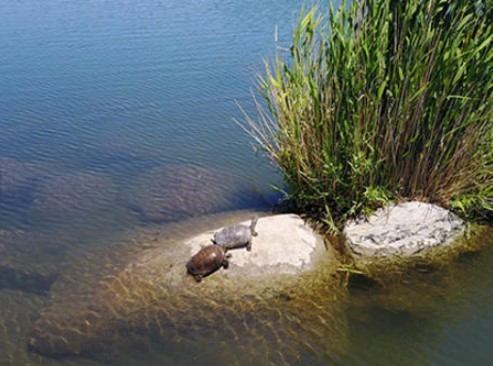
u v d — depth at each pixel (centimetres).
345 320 230
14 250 285
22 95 493
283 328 225
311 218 302
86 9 826
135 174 369
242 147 405
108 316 233
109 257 276
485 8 256
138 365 207
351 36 257
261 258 256
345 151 278
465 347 214
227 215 316
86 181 357
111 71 553
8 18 761
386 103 271
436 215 281
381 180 286
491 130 276
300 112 281
